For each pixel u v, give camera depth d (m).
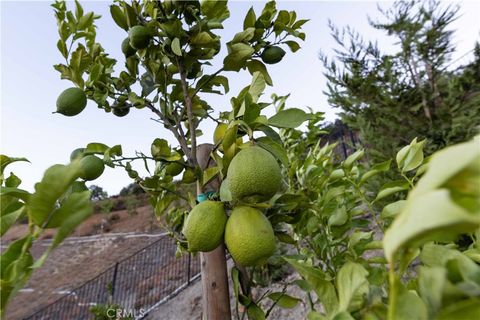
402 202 1.33
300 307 4.82
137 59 2.04
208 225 1.12
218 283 1.41
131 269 12.15
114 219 25.23
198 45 1.71
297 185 2.82
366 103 7.08
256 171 1.06
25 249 0.55
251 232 1.05
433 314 0.47
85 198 0.57
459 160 0.34
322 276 0.88
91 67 2.02
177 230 2.12
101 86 1.97
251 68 1.95
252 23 1.90
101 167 1.43
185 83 1.75
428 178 0.36
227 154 1.24
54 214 0.55
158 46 1.84
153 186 1.71
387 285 1.13
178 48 1.59
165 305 8.59
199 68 1.98
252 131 1.27
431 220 0.31
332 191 1.90
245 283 1.52
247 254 1.04
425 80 7.79
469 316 0.42
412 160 1.34
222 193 1.23
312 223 1.90
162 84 1.97
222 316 1.36
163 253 13.27
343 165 1.86
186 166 1.56
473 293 0.45
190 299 8.34
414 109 6.69
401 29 8.25
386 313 0.68
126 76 2.03
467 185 0.36
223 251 1.49
